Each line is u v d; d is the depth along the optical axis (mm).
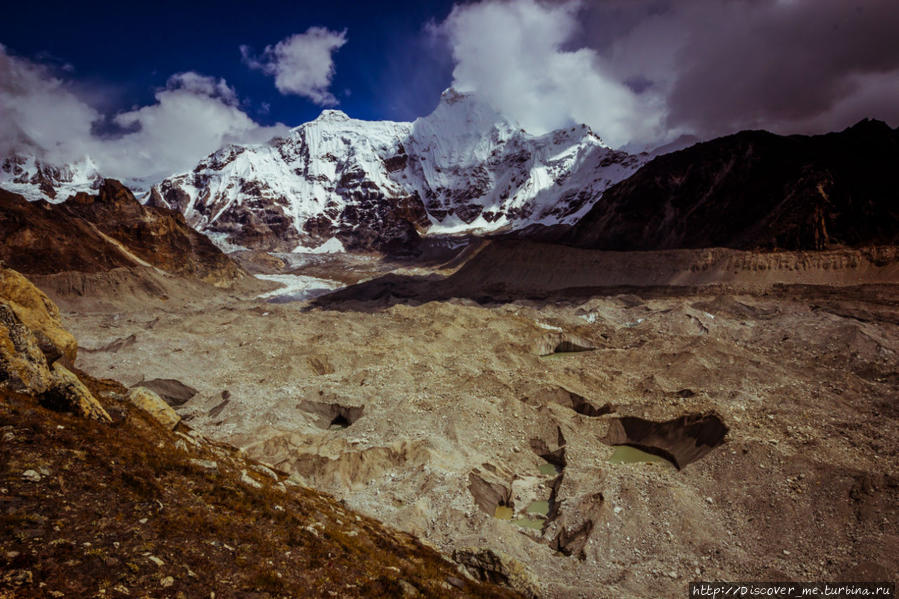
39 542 14016
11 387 21516
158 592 14195
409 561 25297
